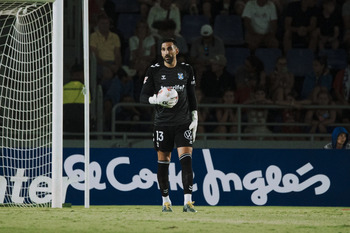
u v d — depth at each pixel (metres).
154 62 45.94
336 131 33.16
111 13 48.47
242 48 48.88
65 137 38.75
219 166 30.62
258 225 15.62
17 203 26.94
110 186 29.73
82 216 18.11
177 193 30.12
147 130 42.47
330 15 50.00
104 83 44.31
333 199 31.23
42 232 13.52
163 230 14.03
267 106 41.78
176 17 47.94
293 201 30.97
